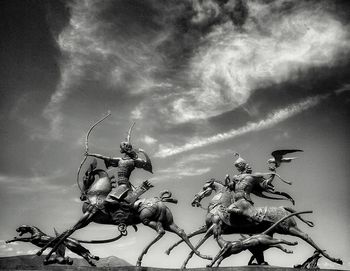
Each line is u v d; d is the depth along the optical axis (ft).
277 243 47.65
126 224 49.83
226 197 52.31
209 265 47.65
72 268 46.85
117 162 52.47
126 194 50.03
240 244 47.80
